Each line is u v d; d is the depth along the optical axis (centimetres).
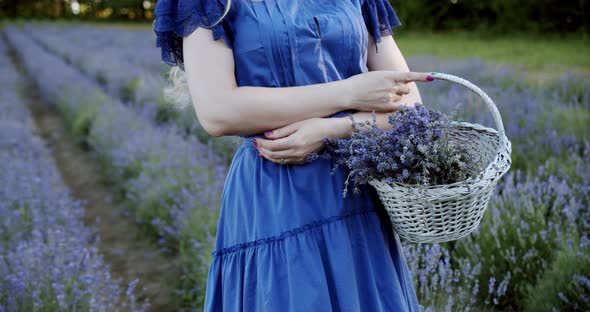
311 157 129
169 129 590
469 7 1762
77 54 1570
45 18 4469
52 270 287
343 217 132
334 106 130
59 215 407
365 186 138
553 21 1528
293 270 127
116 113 684
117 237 430
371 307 133
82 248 344
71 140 770
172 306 323
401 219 127
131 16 4247
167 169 436
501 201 313
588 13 1449
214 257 145
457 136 138
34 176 469
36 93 1238
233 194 142
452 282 285
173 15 132
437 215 122
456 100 536
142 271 371
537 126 455
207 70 128
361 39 141
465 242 300
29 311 265
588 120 460
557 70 844
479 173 120
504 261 290
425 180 115
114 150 543
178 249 378
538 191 323
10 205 404
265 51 129
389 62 154
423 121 120
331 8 137
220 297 145
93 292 279
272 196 133
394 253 145
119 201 509
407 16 1875
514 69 798
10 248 339
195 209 367
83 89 938
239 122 127
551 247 289
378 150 119
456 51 1230
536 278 280
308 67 132
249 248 135
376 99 130
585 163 379
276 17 130
